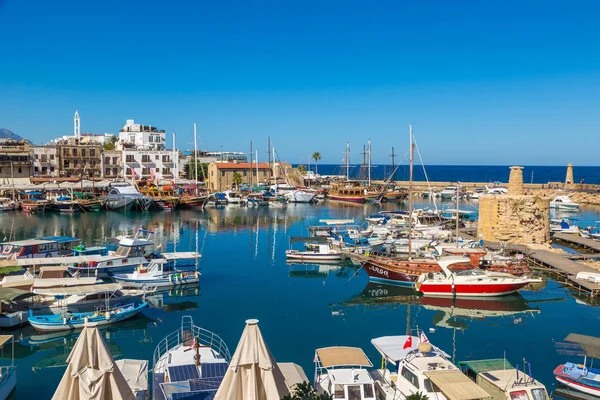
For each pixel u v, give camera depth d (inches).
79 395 644.1
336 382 915.4
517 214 2790.4
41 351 1298.0
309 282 2032.5
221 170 6407.5
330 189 6279.5
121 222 3833.7
